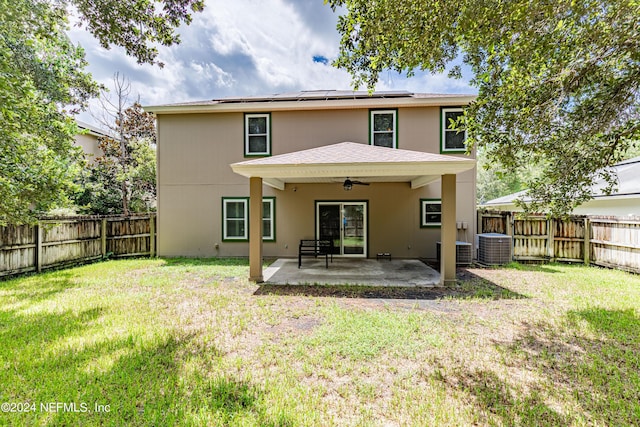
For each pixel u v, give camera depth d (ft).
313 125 35.81
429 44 12.88
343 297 20.24
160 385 10.07
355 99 34.81
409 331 14.38
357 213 36.04
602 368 11.08
